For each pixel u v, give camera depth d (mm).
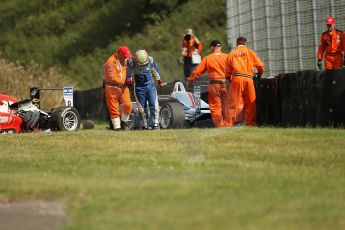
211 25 133625
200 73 61031
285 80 54719
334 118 49750
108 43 146250
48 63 149500
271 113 57500
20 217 26906
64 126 64562
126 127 64812
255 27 80625
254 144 43188
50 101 104188
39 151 44281
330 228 23359
